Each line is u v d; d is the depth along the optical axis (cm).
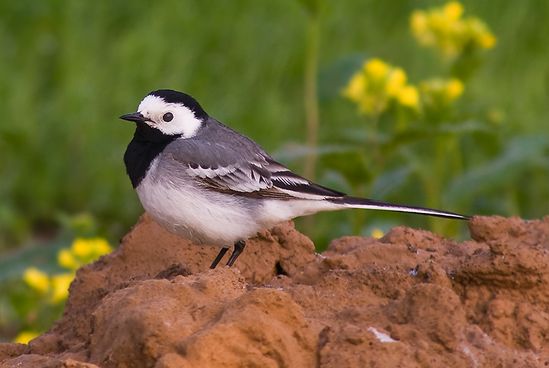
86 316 862
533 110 1939
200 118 1073
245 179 1035
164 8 2109
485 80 1928
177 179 1025
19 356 834
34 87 2070
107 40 2109
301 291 834
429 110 1437
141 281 837
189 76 2012
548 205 1780
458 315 767
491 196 1717
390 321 779
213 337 713
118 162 1956
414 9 2122
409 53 2067
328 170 1552
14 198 1967
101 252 1344
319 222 1698
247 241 1028
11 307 1549
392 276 848
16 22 2159
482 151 1759
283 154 1383
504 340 802
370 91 1461
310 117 1588
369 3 2125
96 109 1992
